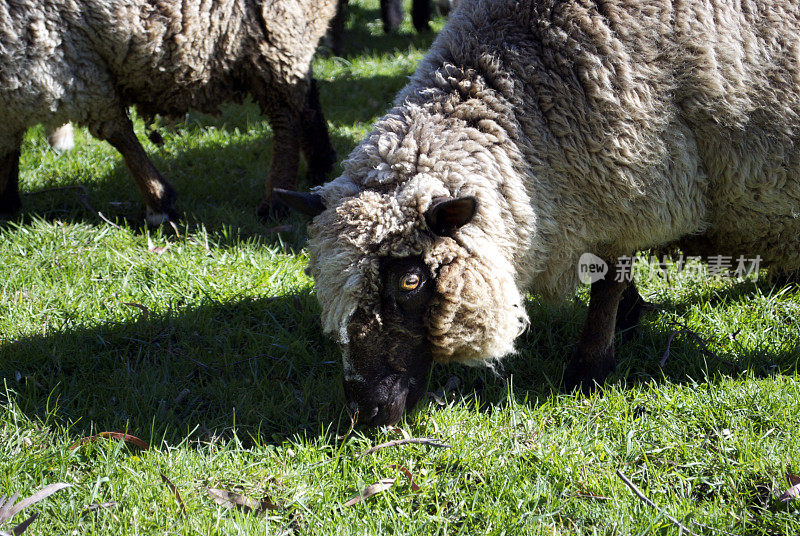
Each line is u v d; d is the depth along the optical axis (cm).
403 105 391
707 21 379
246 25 583
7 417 399
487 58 383
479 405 431
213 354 469
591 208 394
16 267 545
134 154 600
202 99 605
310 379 446
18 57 510
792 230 435
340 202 356
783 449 383
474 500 349
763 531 331
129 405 417
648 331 500
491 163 365
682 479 366
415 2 1198
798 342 480
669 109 384
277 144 647
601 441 392
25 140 747
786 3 393
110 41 536
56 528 332
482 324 363
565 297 432
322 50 1048
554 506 351
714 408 415
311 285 539
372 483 366
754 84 391
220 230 620
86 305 506
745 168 404
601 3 378
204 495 355
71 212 631
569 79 374
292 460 383
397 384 368
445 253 348
